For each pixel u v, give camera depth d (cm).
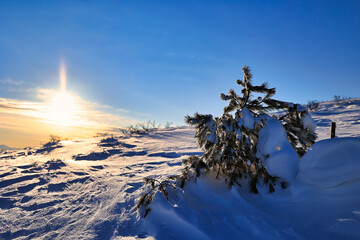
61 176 752
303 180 393
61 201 527
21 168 878
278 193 412
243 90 499
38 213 463
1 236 379
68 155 1253
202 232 336
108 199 523
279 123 454
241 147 461
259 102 498
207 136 469
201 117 475
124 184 621
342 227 280
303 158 410
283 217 346
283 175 421
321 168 370
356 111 2173
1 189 614
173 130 2328
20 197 555
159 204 393
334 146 367
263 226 326
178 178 499
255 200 421
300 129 481
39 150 1516
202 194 453
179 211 382
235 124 458
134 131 2425
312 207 347
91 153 1245
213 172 492
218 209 402
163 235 345
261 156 445
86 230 387
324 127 1532
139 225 393
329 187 355
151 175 714
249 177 466
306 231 297
